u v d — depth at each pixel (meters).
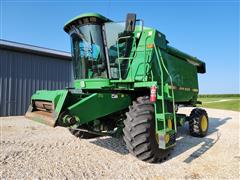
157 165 4.63
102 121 5.60
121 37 5.10
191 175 4.14
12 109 12.48
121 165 4.54
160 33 5.68
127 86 5.10
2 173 3.98
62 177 3.88
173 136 4.80
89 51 5.33
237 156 5.38
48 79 14.01
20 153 5.18
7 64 12.28
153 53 5.33
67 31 5.81
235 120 12.60
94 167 4.39
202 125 7.67
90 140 6.52
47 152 5.31
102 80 5.11
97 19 5.04
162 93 4.86
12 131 7.94
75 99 4.54
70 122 4.17
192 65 8.34
